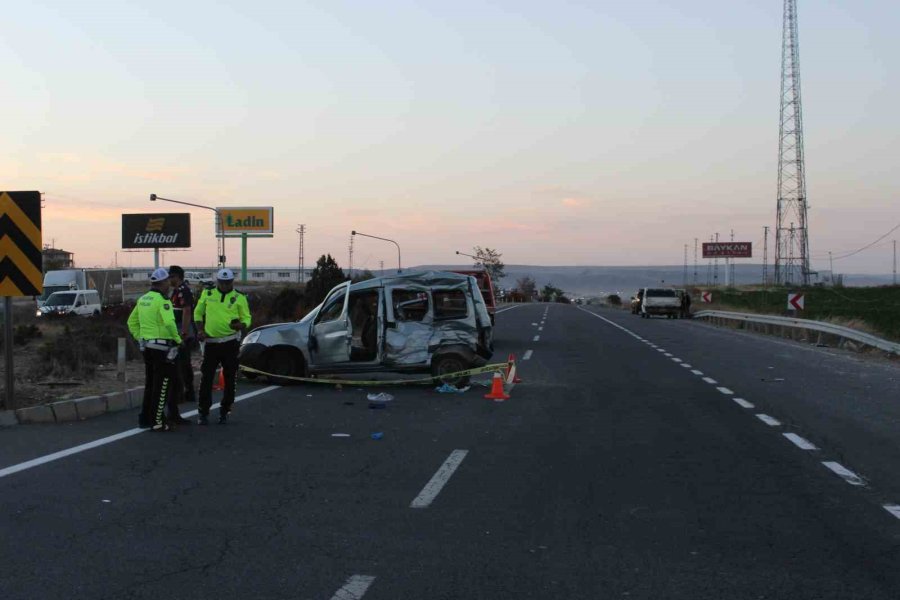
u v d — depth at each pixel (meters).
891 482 8.36
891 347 22.27
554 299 150.38
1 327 25.09
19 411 11.30
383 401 13.37
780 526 6.82
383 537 6.43
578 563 5.88
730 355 23.50
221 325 11.33
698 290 84.25
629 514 7.14
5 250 11.41
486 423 11.73
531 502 7.49
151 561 5.83
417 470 8.73
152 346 10.76
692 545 6.31
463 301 15.53
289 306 35.59
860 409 13.22
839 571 5.75
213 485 8.02
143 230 65.31
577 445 10.16
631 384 16.48
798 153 80.56
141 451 9.57
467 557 5.98
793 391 15.45
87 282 50.22
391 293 15.52
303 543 6.27
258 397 14.13
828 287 75.12
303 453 9.56
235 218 78.62
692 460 9.34
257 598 5.16
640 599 5.21
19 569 5.64
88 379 15.33
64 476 8.30
